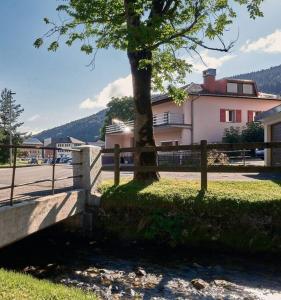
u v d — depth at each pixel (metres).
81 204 10.45
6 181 14.59
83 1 12.23
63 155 45.59
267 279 7.21
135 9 11.48
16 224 7.14
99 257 8.69
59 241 10.09
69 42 13.84
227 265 8.02
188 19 12.95
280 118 19.70
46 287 5.23
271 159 21.09
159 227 9.58
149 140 12.43
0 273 5.57
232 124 37.16
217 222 9.23
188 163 26.64
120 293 6.53
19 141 63.16
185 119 35.03
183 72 14.83
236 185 11.45
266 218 8.93
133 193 10.45
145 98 12.50
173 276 7.41
